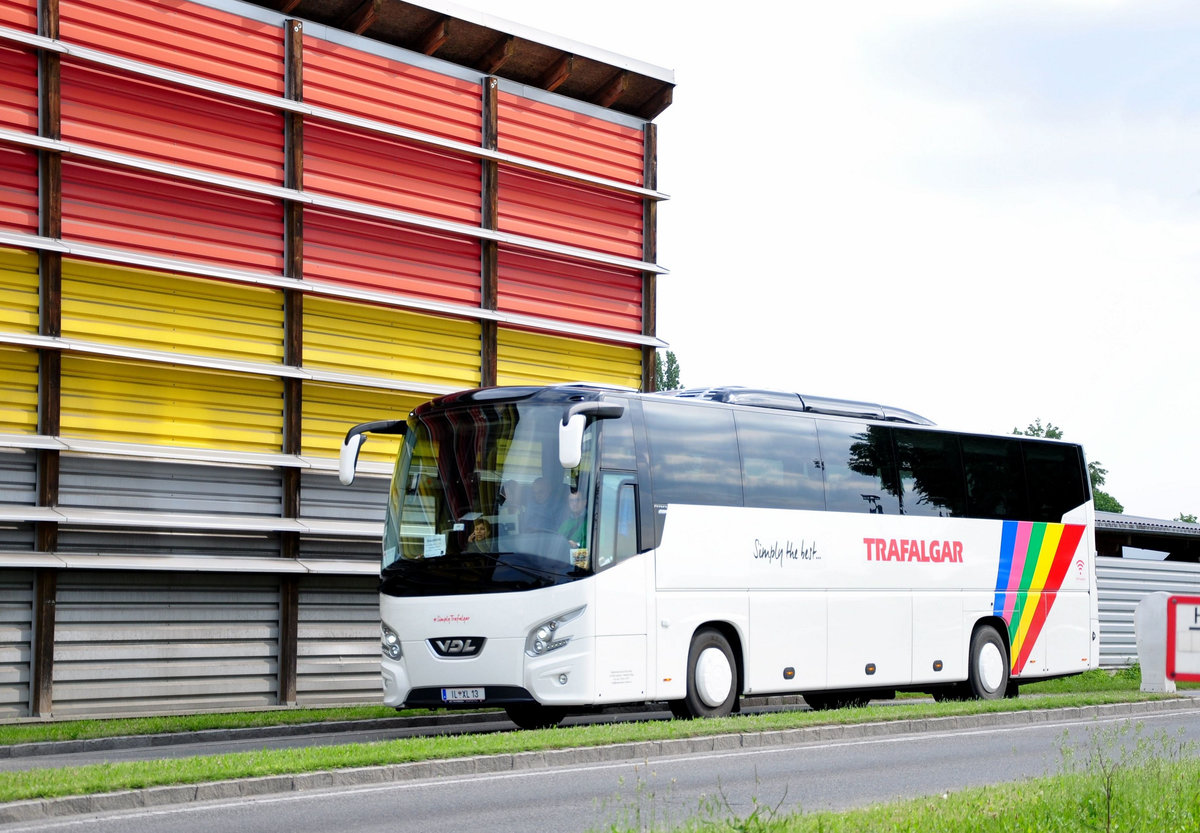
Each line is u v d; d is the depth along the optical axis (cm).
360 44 2227
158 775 1083
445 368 2302
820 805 1034
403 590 1650
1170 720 1825
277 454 2100
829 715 1659
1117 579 3142
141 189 1991
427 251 2283
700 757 1369
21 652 1855
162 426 2005
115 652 1936
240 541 2083
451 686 1606
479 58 2392
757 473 1853
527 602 1584
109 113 1966
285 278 2088
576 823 949
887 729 1638
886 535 2022
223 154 2069
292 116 2136
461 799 1071
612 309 2520
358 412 2216
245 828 930
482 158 2347
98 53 1911
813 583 1903
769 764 1309
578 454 1529
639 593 1664
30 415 1892
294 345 2117
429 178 2289
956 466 2159
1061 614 2295
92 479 1941
